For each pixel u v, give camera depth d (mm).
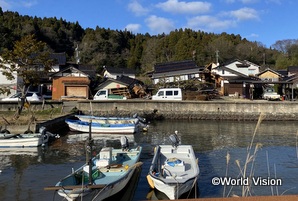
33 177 11250
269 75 48906
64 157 14492
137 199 9016
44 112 26219
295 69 50219
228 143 18547
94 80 39875
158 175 9023
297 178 11195
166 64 45406
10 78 24312
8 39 55938
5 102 27219
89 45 76438
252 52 72562
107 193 8219
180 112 30453
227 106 30250
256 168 12625
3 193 9547
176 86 37031
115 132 21594
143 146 17391
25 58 23406
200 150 16469
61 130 23109
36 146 16531
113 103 29984
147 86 39812
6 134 16812
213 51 70062
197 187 10086
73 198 7340
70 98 33656
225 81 40094
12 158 14258
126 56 81250
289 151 16219
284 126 26453
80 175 8875
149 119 30234
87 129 21922
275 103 29797
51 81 38406
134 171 10531
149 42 82938
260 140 19609
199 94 33969
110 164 10047
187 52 70812
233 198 2852
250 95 37750
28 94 30812
